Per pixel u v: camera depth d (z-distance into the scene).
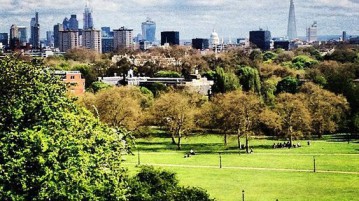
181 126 164.25
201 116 170.00
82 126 49.28
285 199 93.06
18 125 47.88
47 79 55.22
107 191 46.94
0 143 44.62
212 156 142.25
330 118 177.38
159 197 63.03
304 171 119.44
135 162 130.62
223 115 159.38
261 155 143.38
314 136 183.25
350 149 151.25
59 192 42.84
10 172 42.84
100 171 46.16
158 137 182.38
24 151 43.62
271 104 183.00
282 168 123.50
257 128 170.00
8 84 52.03
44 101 50.03
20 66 54.38
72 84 59.25
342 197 94.38
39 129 46.69
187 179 110.81
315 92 185.38
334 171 119.19
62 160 44.75
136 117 166.62
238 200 92.25
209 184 105.81
